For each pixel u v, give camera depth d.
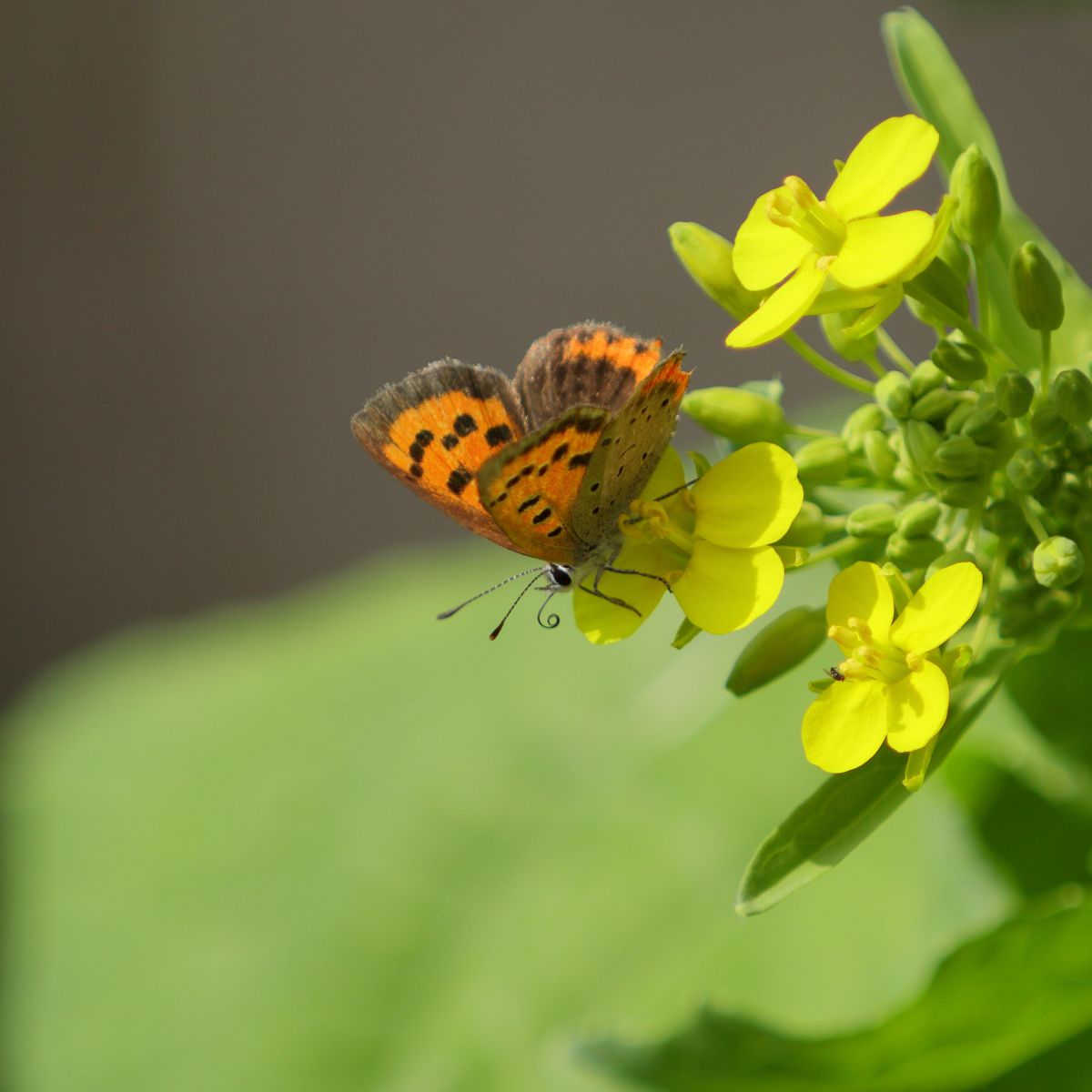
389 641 0.75
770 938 0.56
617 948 0.59
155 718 0.77
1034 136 1.14
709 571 0.48
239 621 0.83
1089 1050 0.50
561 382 0.49
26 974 0.67
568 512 0.49
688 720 0.60
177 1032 0.62
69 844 0.72
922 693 0.48
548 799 0.64
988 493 0.49
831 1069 0.50
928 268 0.48
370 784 0.69
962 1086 0.50
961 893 0.53
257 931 0.66
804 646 0.49
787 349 1.18
